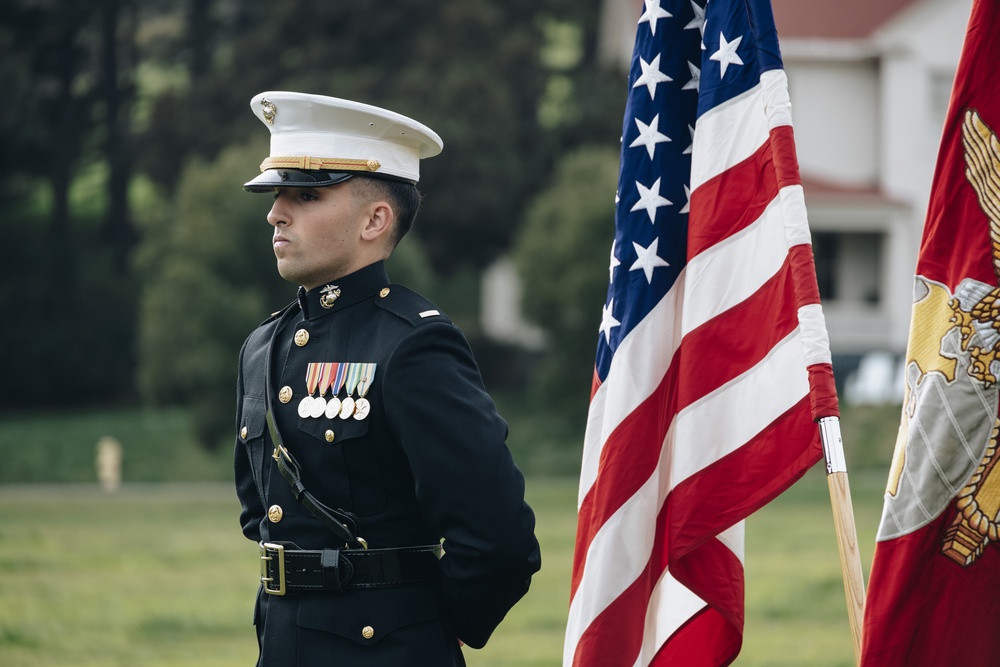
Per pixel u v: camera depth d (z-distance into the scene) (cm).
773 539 4300
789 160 981
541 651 2522
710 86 1039
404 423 930
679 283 1061
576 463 8588
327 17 11125
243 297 7775
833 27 9300
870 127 9269
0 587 3359
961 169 924
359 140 980
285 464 964
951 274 920
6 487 7850
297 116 980
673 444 1038
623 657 1001
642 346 1048
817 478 6894
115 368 11850
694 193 1031
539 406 9838
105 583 3450
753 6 1025
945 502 898
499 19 11562
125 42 14388
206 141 11006
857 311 9256
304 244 978
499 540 916
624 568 1016
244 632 2761
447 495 919
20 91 12388
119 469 9006
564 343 8494
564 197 8700
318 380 971
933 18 9000
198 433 7856
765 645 2517
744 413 989
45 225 12975
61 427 10194
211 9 14575
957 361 905
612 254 1085
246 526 1035
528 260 8606
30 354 11475
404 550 954
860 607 905
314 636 939
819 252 9375
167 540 4525
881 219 9069
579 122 10938
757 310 1002
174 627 2792
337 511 948
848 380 8988
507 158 10588
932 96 9094
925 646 889
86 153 13188
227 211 7856
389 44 11319
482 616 946
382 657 929
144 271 9569
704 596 1002
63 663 2416
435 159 10444
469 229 10725
